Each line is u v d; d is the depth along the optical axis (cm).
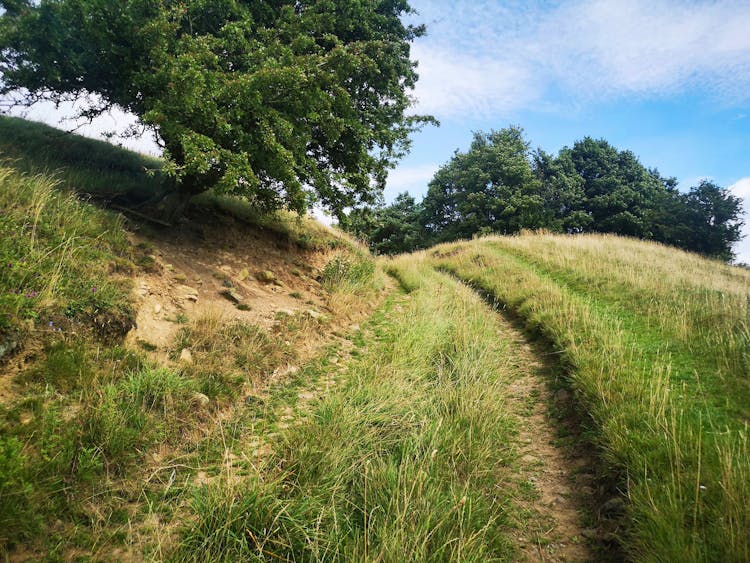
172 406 423
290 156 705
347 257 1257
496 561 317
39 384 371
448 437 436
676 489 321
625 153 4450
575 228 4009
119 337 480
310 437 406
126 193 884
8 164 738
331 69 795
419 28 1108
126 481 339
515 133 4344
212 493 321
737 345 574
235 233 973
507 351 779
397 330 829
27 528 267
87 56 732
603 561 319
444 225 4534
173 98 638
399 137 1041
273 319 723
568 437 491
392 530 306
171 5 727
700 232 3362
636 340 676
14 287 420
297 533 306
